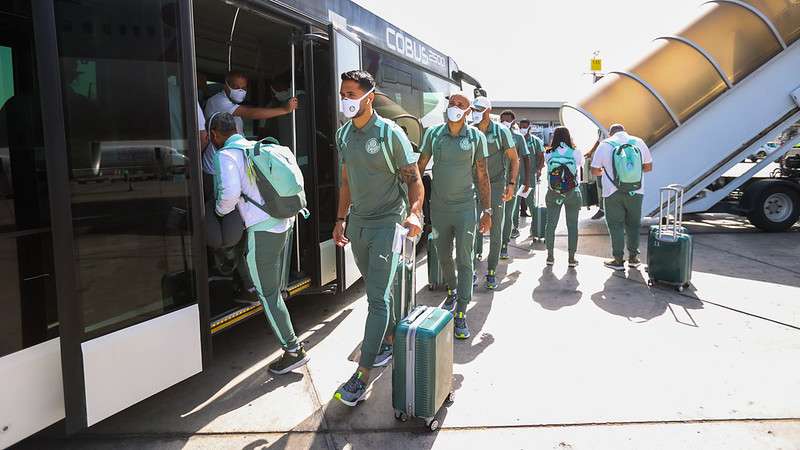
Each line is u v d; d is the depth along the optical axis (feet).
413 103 23.22
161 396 10.64
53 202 7.27
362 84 9.34
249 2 11.57
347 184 11.09
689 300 16.21
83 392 7.73
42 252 7.56
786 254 22.04
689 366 11.68
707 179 26.89
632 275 19.17
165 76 8.79
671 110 26.23
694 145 26.55
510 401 10.29
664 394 10.48
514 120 22.08
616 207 19.38
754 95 26.03
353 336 13.78
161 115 8.73
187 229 9.27
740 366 11.64
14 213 7.23
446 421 9.63
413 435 9.21
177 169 9.04
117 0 8.07
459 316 13.39
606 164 19.08
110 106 7.98
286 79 16.22
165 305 8.96
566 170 19.54
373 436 9.20
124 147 8.18
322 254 14.38
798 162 30.86
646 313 15.10
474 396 10.50
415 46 23.58
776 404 10.02
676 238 17.08
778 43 25.31
